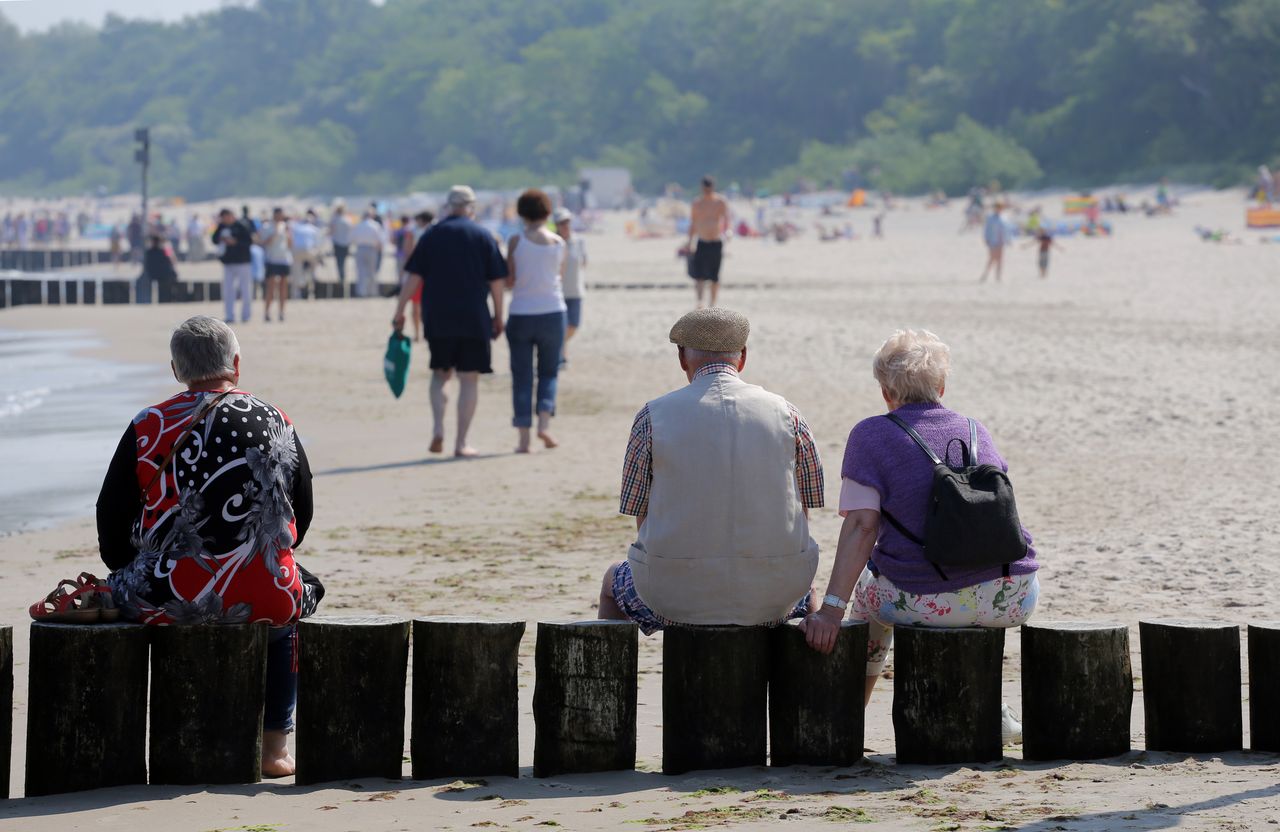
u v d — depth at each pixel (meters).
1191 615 18.36
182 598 12.45
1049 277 106.06
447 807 11.45
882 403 41.62
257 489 12.66
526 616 18.69
